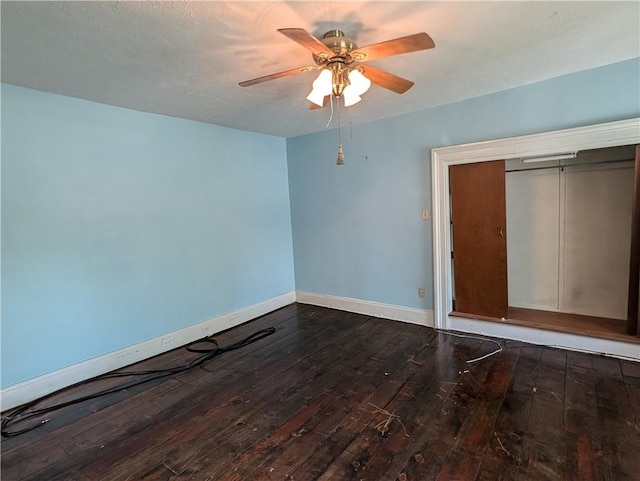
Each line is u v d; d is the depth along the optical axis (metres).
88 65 2.21
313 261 4.71
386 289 4.09
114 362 3.10
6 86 2.47
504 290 3.36
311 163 4.55
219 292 3.98
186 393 2.67
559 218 3.49
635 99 2.59
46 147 2.66
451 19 1.85
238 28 1.83
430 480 1.72
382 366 2.95
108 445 2.11
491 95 3.17
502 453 1.87
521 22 1.91
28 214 2.59
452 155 3.41
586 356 2.91
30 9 1.58
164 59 2.16
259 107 3.24
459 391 2.50
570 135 2.81
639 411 2.16
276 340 3.64
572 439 1.95
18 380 2.58
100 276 3.01
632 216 2.75
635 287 2.79
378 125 3.90
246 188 4.25
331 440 2.05
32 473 1.90
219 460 1.94
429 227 3.68
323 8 1.68
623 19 1.91
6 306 2.52
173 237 3.53
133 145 3.19
